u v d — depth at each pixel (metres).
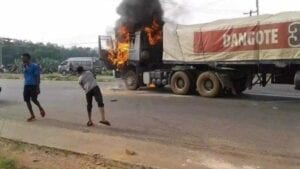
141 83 24.22
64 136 11.19
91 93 12.72
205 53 20.34
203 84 20.52
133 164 8.40
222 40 19.59
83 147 9.95
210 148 9.66
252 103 17.72
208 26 20.23
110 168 8.30
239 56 19.02
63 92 23.98
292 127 12.09
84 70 12.84
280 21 17.61
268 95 21.34
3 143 10.58
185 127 12.30
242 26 18.84
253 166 8.21
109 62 25.72
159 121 13.38
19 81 37.44
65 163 8.78
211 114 14.69
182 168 8.10
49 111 15.91
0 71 64.06
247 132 11.45
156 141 10.44
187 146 9.88
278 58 17.78
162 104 17.59
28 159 9.18
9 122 13.53
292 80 18.62
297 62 17.34
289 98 19.77
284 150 9.44
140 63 24.09
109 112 15.42
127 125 12.73
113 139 10.66
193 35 20.84
